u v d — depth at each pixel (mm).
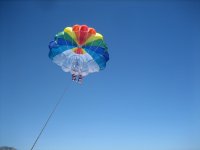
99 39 23578
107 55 23844
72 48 23531
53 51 23391
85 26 23641
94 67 23688
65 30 23656
